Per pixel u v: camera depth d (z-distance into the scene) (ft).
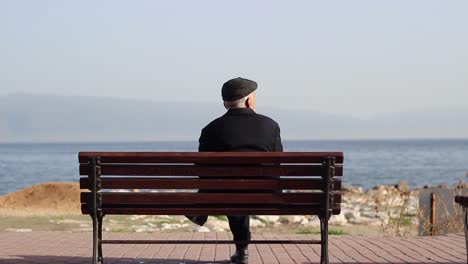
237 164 23.48
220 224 51.21
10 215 54.34
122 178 23.50
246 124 26.12
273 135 26.22
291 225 54.34
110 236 37.83
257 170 23.45
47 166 351.05
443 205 40.45
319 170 23.32
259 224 53.83
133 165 23.52
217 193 23.49
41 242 35.37
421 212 40.68
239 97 26.43
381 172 280.10
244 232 26.68
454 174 262.26
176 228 49.14
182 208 23.57
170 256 30.14
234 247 33.19
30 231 42.29
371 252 31.48
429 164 363.15
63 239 36.73
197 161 23.32
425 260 28.94
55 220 51.52
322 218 23.68
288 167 23.35
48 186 66.59
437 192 40.50
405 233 43.29
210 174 23.50
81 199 23.54
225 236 38.34
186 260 28.94
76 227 47.78
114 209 23.62
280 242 24.12
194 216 25.20
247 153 23.21
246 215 24.27
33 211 58.49
